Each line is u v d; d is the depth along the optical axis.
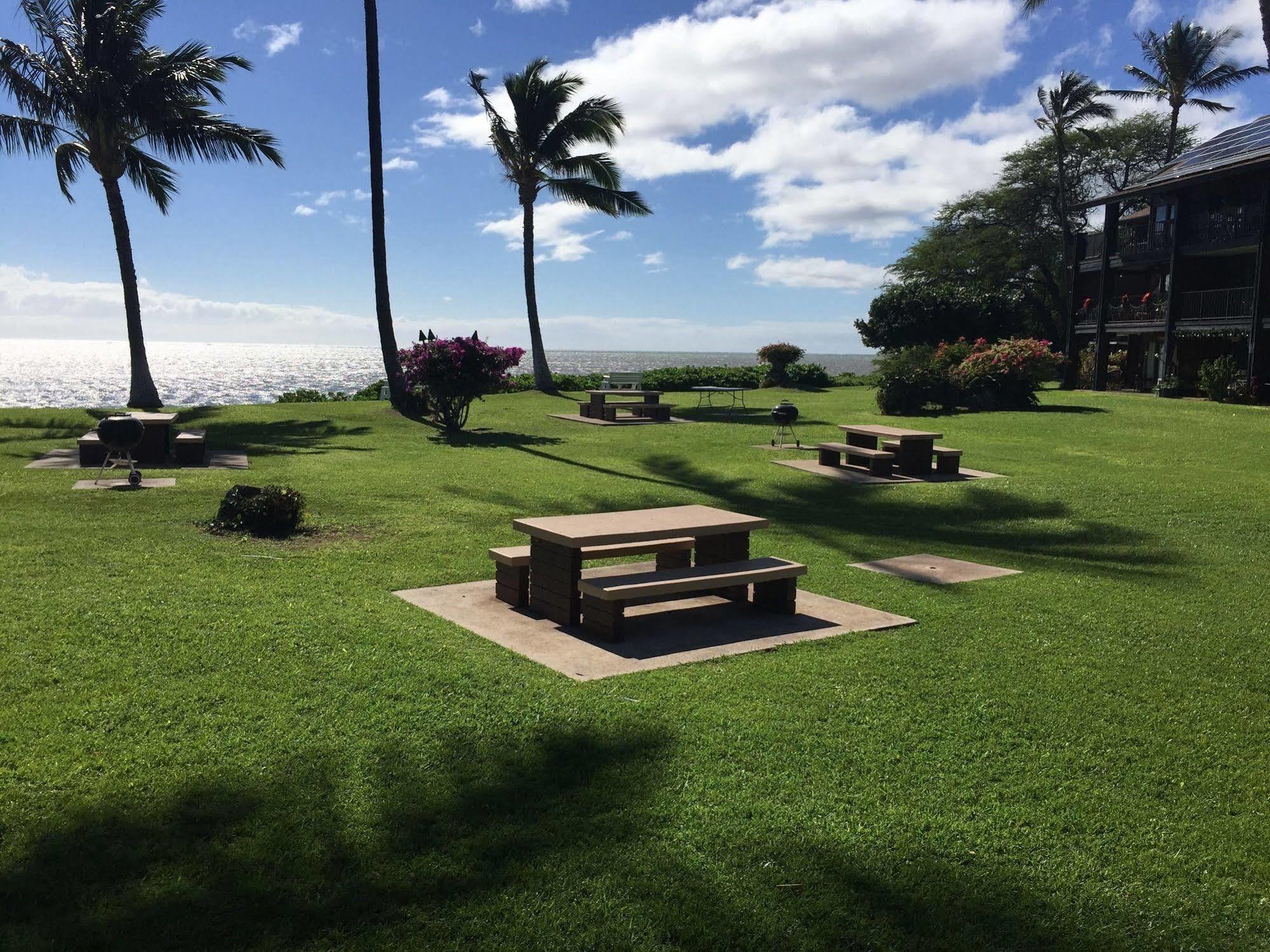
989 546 9.55
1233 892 3.21
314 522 9.48
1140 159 46.72
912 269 51.06
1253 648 5.98
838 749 4.26
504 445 17.61
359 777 3.83
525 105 29.19
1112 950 2.87
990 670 5.45
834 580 7.90
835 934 2.90
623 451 16.98
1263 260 25.33
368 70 22.03
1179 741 4.47
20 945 2.71
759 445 17.94
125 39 22.92
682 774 3.94
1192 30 42.09
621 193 30.14
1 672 4.84
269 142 25.08
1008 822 3.63
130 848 3.25
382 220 22.75
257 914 2.92
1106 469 14.73
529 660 5.42
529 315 31.20
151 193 26.11
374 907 2.97
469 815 3.55
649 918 2.96
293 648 5.43
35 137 23.20
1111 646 5.98
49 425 19.62
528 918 2.94
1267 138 27.25
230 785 3.72
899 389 23.75
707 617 6.57
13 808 3.49
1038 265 48.00
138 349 24.34
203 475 12.46
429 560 8.08
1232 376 25.97
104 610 5.98
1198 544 9.52
